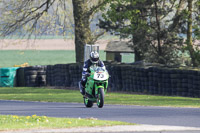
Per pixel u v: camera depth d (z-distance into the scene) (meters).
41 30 144.50
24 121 41.06
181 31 124.12
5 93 103.25
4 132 34.47
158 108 59.62
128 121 42.53
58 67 122.75
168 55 124.81
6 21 139.38
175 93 93.44
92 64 56.59
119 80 106.88
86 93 57.69
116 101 75.81
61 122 39.84
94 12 136.88
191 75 90.31
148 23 124.88
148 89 99.38
